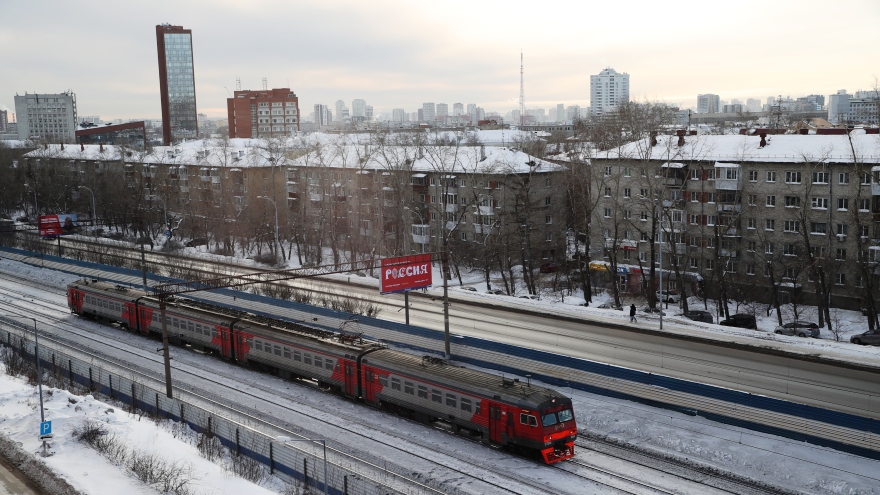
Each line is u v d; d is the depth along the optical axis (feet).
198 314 175.73
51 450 107.86
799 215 216.33
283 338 151.74
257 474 100.68
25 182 450.30
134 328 196.54
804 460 102.17
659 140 259.39
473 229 285.84
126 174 405.39
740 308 225.35
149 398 130.41
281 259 297.12
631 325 179.83
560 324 185.78
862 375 135.13
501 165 274.36
